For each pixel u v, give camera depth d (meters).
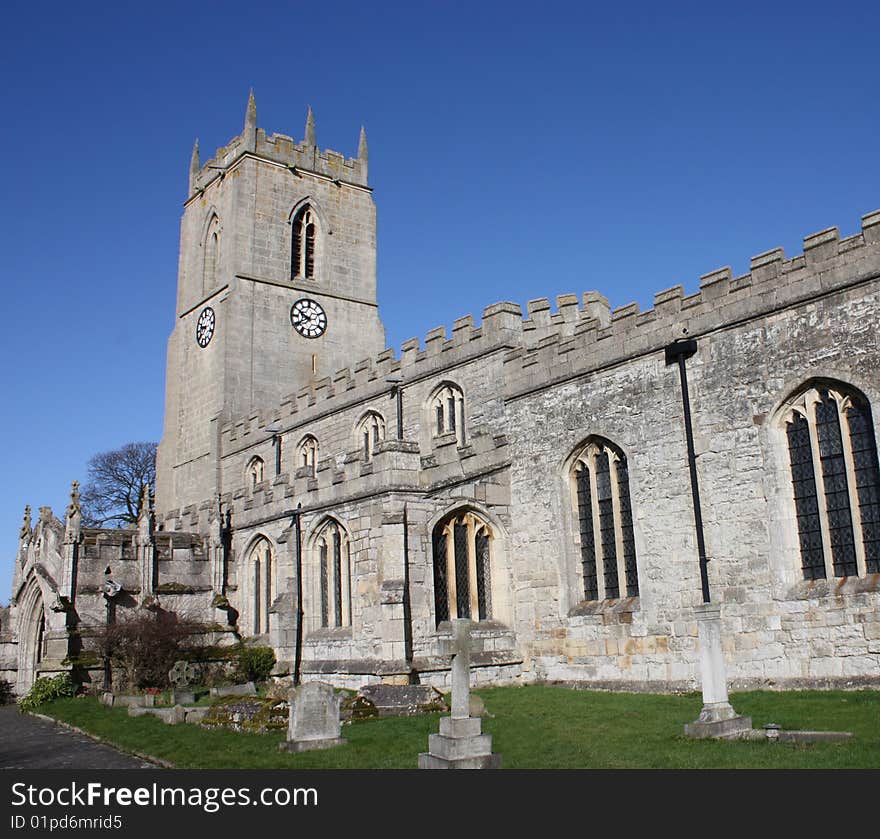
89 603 44.06
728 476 29.66
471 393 41.97
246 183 64.75
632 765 17.38
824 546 27.31
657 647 30.92
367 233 70.56
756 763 16.75
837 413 27.52
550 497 35.53
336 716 22.12
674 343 31.14
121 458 88.19
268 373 62.97
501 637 35.59
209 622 45.84
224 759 21.08
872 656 25.59
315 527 40.00
